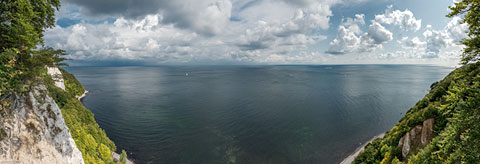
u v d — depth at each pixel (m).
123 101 138.50
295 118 95.19
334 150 64.25
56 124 33.56
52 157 30.84
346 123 88.38
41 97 31.91
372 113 103.62
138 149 65.06
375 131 79.75
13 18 21.75
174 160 58.53
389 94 158.12
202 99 141.88
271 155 60.91
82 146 46.81
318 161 58.16
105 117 99.31
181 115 101.44
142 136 75.00
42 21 28.05
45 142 30.48
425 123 33.97
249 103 127.06
